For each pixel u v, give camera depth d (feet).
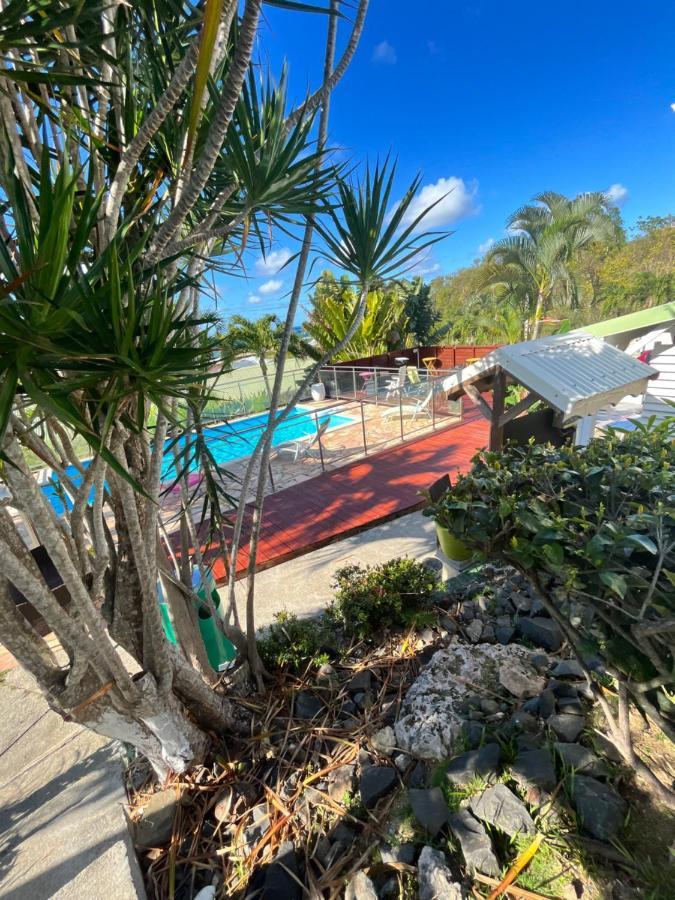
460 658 8.87
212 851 6.69
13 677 11.39
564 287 47.16
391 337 58.65
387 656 9.62
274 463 28.53
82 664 5.40
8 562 4.34
